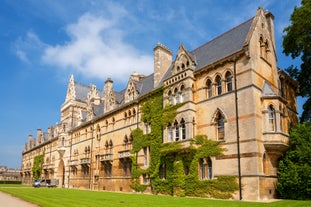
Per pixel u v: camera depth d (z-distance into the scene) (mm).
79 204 20516
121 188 43719
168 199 25484
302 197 24953
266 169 26375
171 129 34719
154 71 42875
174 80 35344
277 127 27078
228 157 27594
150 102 39688
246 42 28250
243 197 25484
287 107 34000
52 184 66062
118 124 47594
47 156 85750
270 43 32312
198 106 32219
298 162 26469
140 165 39906
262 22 31828
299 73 38031
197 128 31703
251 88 27094
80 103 77188
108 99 53031
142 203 21297
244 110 27281
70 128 71250
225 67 30109
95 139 54875
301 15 30984
